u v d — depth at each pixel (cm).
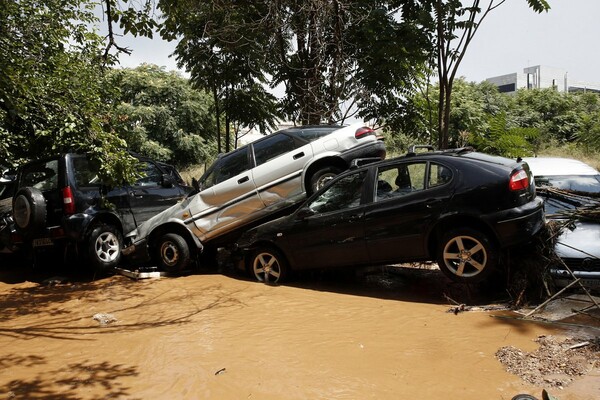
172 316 552
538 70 6638
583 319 459
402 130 1241
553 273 518
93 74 903
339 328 480
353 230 611
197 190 806
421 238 564
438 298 573
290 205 741
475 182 532
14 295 704
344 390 342
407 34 1019
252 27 1117
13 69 691
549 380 339
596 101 2427
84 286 745
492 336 433
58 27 856
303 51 1188
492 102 2267
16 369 405
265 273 705
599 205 571
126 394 348
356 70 1160
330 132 762
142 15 708
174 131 2670
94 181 802
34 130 894
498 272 564
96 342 468
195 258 818
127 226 835
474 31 957
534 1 910
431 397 327
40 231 770
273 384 355
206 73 1243
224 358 409
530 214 514
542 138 1961
